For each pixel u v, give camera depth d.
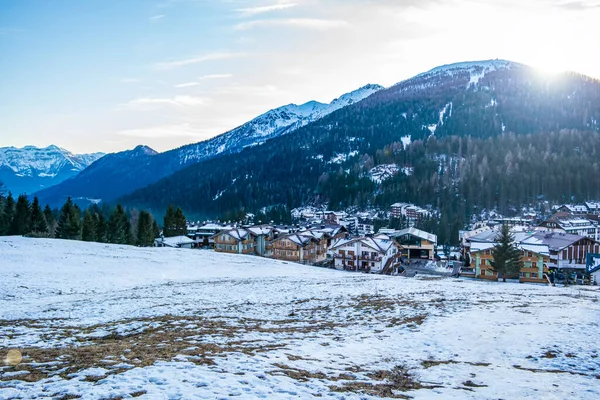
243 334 21.34
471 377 14.73
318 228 128.88
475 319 24.58
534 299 34.78
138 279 54.44
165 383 11.80
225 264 74.06
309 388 12.32
